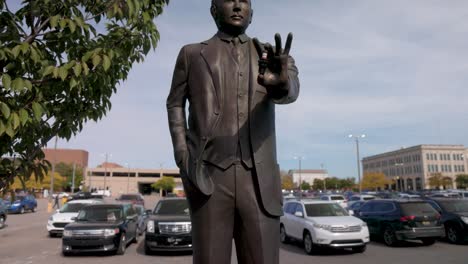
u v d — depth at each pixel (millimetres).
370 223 14969
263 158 2086
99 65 2910
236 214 2084
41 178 3162
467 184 88812
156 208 13430
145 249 12453
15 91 2473
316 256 11992
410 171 111750
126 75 3553
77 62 2713
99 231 12031
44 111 2732
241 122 2098
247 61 2195
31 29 2928
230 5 2215
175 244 11977
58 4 2967
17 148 3064
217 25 2318
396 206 13914
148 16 3287
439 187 89812
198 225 2053
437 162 106562
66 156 100938
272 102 2191
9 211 28953
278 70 1865
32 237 16547
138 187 107875
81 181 81125
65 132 3258
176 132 2213
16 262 11117
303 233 12945
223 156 2059
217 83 2125
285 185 85312
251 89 2123
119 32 3217
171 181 93000
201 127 2084
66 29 2984
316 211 13375
